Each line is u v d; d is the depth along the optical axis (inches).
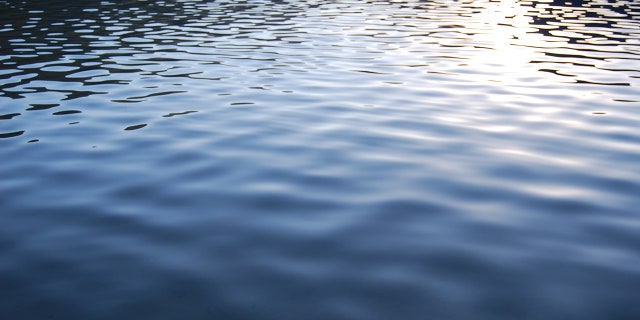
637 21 482.0
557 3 624.4
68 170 163.8
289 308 99.5
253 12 519.5
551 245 122.8
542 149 185.6
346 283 107.3
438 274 110.9
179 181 156.0
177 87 261.1
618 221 134.4
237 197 145.6
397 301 101.9
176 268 112.0
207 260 115.1
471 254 118.6
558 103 241.8
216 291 104.3
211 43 370.6
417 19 493.0
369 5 586.6
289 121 212.1
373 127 206.5
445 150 183.3
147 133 196.9
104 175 160.1
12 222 131.8
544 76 290.7
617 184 157.1
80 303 100.7
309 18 487.5
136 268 112.0
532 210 139.9
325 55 336.2
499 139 195.2
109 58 323.3
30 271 111.0
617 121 216.8
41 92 251.8
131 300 101.5
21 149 181.0
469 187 153.8
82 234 125.9
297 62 316.2
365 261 115.3
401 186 153.9
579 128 208.2
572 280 109.1
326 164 169.5
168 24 447.2
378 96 249.4
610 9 566.6
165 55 332.5
